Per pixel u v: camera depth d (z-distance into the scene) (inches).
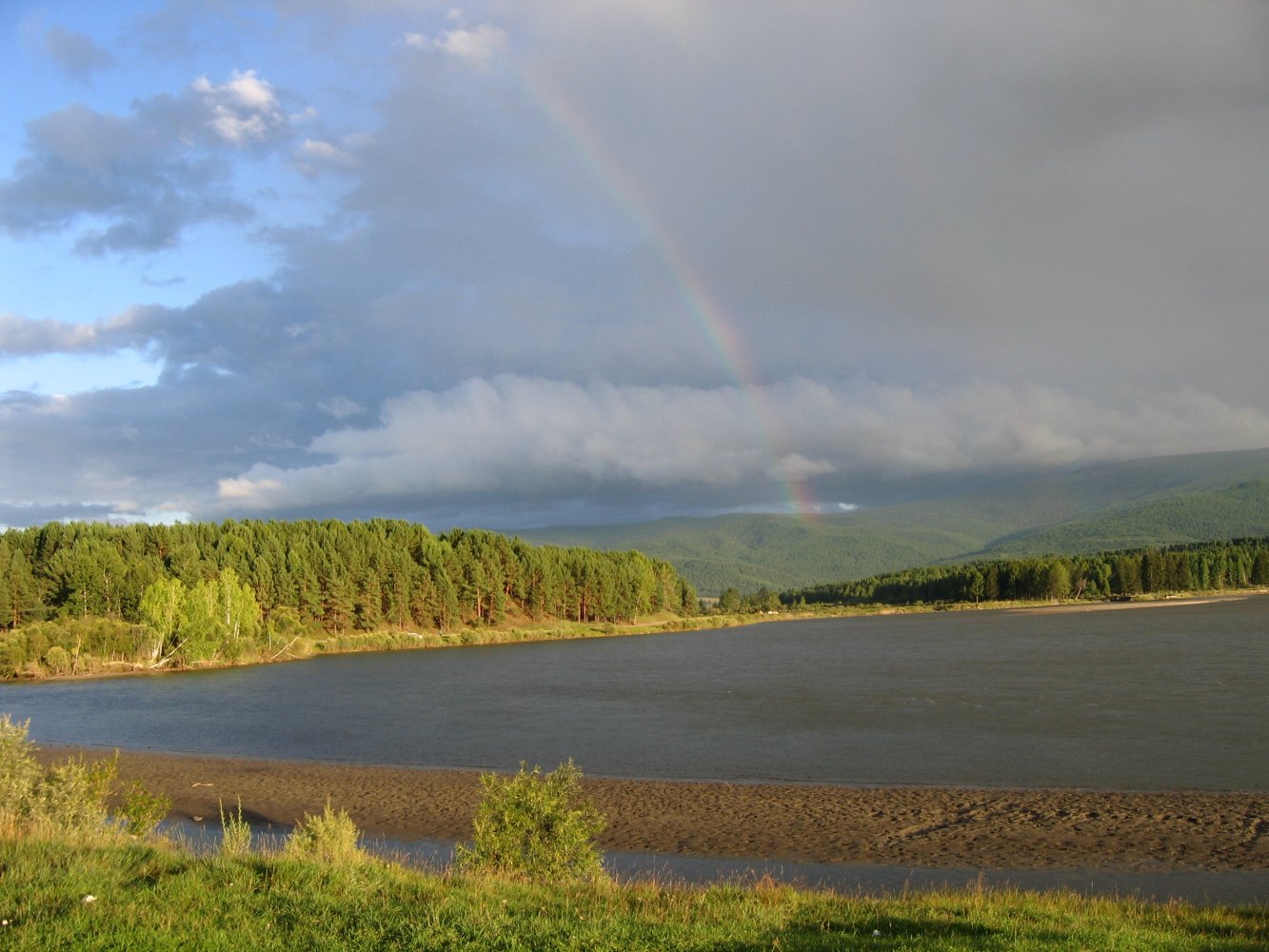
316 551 6486.2
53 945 455.8
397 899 574.6
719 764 1712.6
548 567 7765.8
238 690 3666.3
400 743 2132.1
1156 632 5027.1
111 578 5664.4
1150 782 1430.9
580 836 751.1
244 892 561.0
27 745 927.0
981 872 989.2
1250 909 696.4
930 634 6023.6
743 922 555.5
